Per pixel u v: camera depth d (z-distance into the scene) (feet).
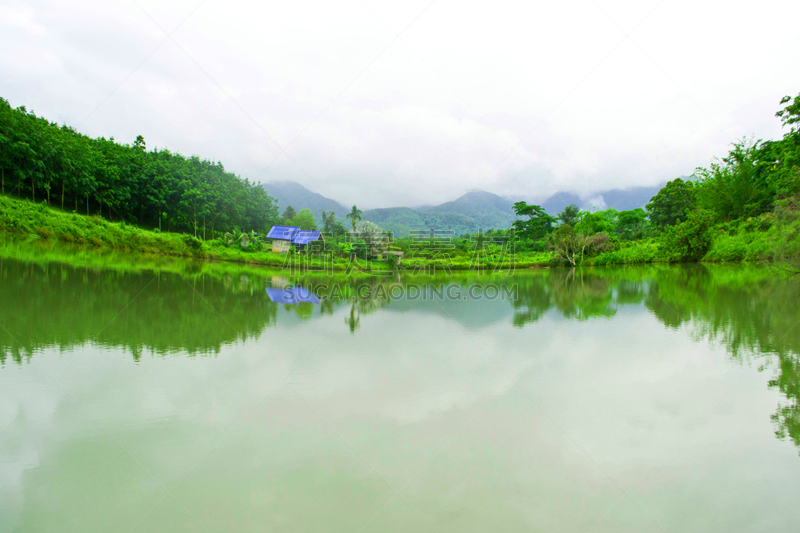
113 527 15.05
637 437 22.45
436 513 16.07
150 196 195.93
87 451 19.95
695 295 69.72
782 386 29.19
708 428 23.24
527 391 28.48
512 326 49.11
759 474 19.03
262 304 60.95
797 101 115.55
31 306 47.47
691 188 201.16
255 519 15.55
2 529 14.88
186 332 41.34
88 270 81.00
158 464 19.10
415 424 23.59
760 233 134.00
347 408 25.48
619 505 16.80
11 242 106.32
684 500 17.17
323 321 50.75
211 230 227.81
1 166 138.72
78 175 163.32
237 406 25.32
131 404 25.00
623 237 226.99
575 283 99.76
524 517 15.99
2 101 151.33
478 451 20.77
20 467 18.62
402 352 37.50
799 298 63.98
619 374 31.94
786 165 116.57
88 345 35.58
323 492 17.29
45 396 25.76
